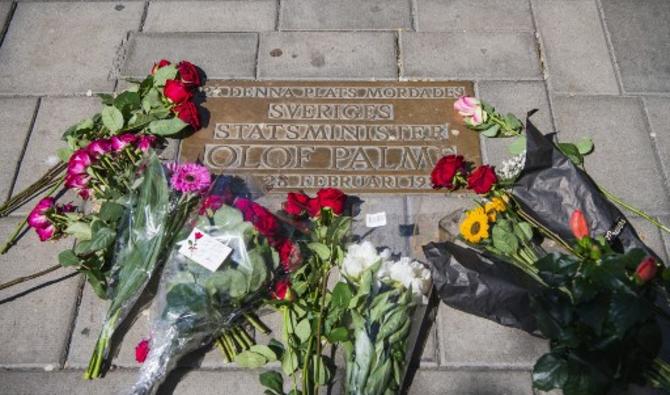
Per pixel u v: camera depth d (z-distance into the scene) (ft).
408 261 7.48
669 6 10.52
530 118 9.33
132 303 7.59
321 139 9.07
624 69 9.84
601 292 6.79
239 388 7.27
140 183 7.88
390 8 10.55
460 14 10.46
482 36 10.20
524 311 7.35
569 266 6.98
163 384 7.29
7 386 7.31
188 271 7.27
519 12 10.50
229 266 7.30
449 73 9.78
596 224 7.89
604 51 10.03
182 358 7.41
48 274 8.05
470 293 7.44
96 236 7.61
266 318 7.70
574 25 10.33
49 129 9.30
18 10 10.60
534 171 8.15
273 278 7.53
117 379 7.34
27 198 8.68
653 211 8.54
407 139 9.07
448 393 7.24
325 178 8.70
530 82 9.71
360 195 8.56
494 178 8.15
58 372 7.40
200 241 7.34
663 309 7.25
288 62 9.91
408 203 8.50
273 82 9.68
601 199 7.95
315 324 7.22
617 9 10.52
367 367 6.79
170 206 7.68
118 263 7.62
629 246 7.86
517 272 7.44
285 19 10.43
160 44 10.15
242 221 7.46
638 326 6.79
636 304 6.68
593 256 7.13
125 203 7.86
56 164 8.96
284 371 7.22
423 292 7.41
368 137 9.09
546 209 8.09
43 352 7.51
